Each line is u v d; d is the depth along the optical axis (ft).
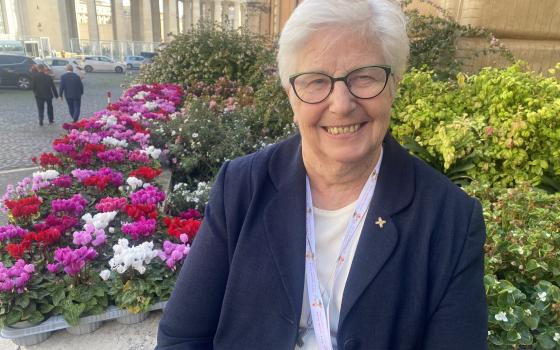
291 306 3.57
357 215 3.72
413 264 3.39
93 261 7.61
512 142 10.07
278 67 3.66
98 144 13.67
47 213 10.21
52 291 6.77
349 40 3.25
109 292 6.96
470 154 10.61
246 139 15.20
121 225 8.94
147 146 14.75
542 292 6.33
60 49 150.30
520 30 16.67
